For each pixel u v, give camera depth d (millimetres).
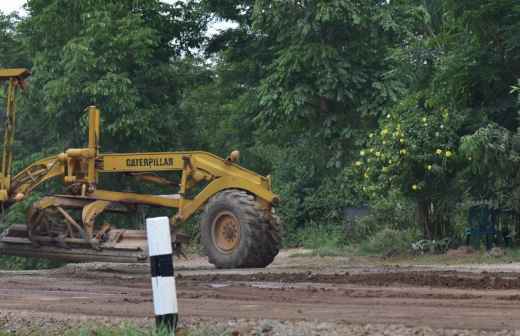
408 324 13680
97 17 60531
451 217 41031
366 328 12969
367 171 41625
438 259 37094
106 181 56594
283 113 60531
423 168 40156
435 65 42969
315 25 58719
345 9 58406
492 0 38219
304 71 59906
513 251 36469
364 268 31250
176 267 38000
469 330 12648
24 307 19031
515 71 39688
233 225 33844
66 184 35750
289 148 71250
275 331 12961
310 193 66438
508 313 15000
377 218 48688
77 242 33781
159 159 35594
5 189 34750
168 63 69062
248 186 34438
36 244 34719
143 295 21188
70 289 23922
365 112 59031
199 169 35344
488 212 39031
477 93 40812
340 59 59062
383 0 64938
